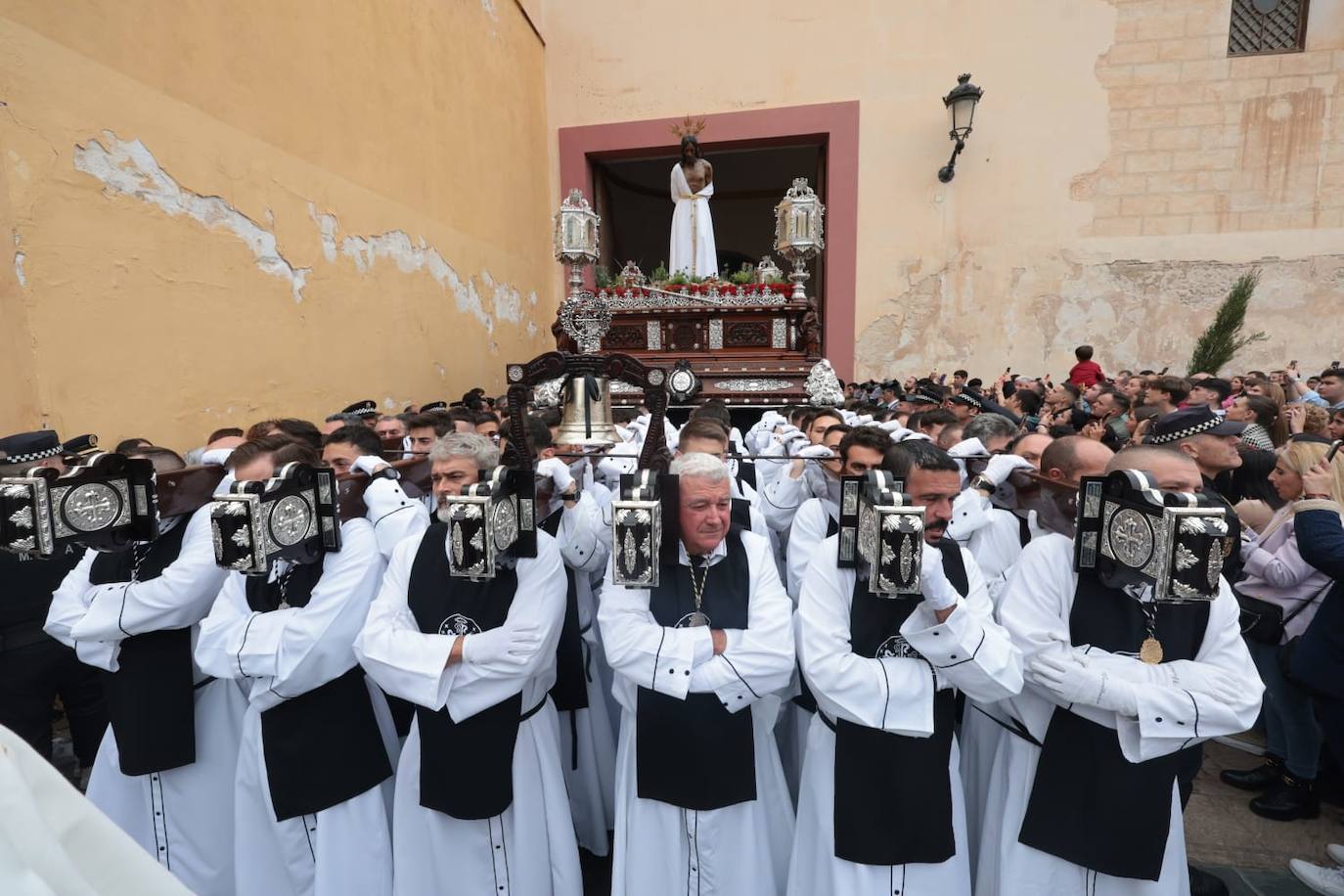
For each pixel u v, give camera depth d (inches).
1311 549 101.2
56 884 26.4
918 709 75.2
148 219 185.5
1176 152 444.8
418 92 331.9
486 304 408.5
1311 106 430.0
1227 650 74.5
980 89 431.8
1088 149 453.4
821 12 475.2
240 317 218.5
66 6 164.1
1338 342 437.4
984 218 466.3
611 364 89.9
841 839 79.5
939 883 79.3
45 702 123.7
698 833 83.1
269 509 71.0
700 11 489.1
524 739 88.8
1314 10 425.7
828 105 476.7
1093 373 399.2
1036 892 79.4
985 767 97.3
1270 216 438.9
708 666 77.9
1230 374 451.2
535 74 490.0
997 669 72.1
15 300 151.4
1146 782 74.4
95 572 94.8
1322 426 184.7
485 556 66.0
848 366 487.5
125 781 98.0
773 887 87.8
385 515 104.1
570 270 268.8
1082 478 73.0
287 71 241.1
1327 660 105.7
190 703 93.1
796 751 107.6
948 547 84.7
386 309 304.5
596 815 113.3
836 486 116.0
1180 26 438.0
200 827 95.7
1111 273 456.4
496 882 85.9
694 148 312.3
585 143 508.7
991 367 473.7
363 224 286.5
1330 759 131.1
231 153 215.0
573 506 106.0
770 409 253.3
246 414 220.8
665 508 81.2
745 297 258.8
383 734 100.6
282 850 88.4
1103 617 75.8
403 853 87.6
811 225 248.7
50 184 159.9
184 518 96.9
